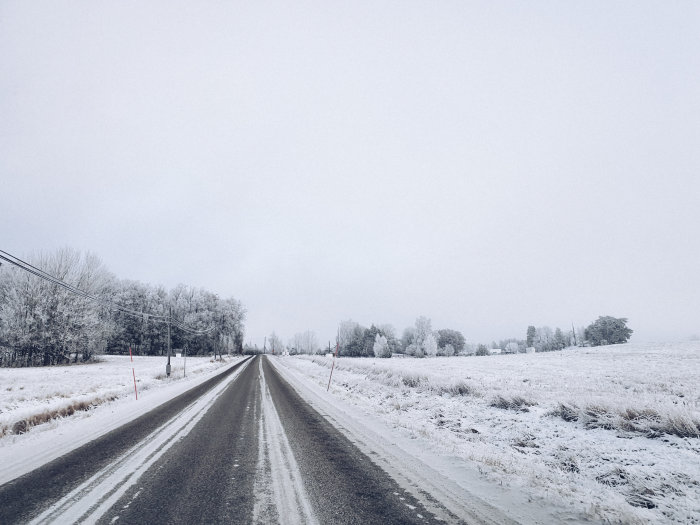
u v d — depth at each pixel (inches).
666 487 229.6
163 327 3240.7
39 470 256.8
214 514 183.3
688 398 529.0
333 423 423.8
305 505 193.9
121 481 232.8
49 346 1859.0
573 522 173.5
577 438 355.3
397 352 4817.9
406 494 208.7
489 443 354.6
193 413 498.3
